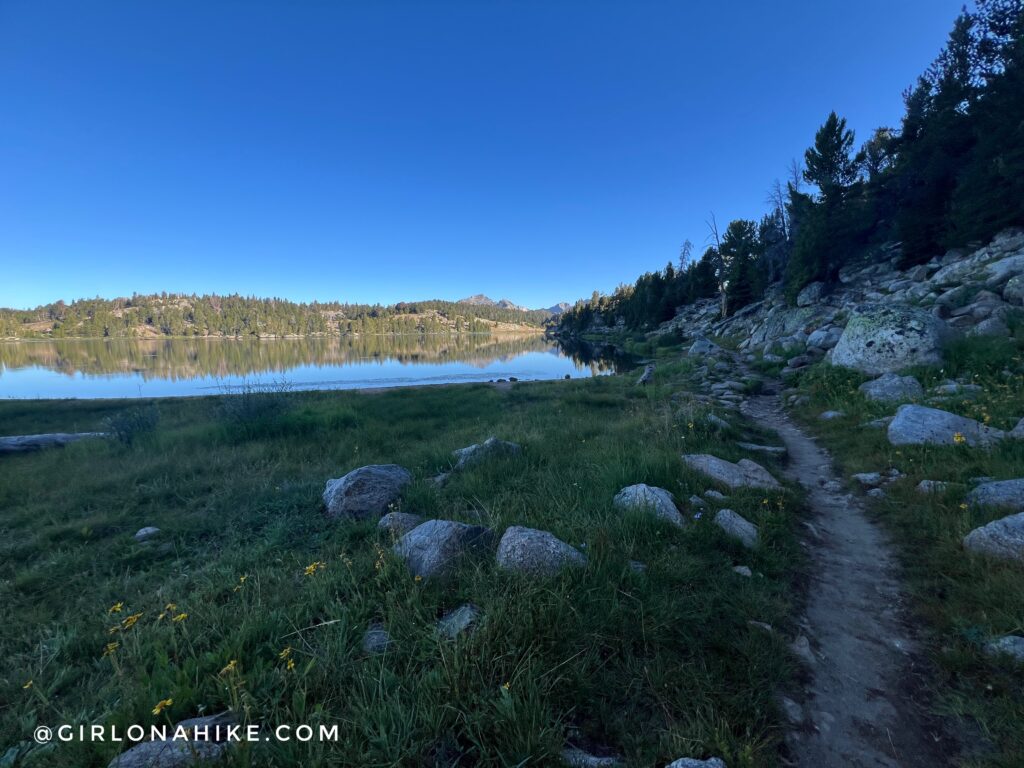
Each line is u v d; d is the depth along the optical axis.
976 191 20.64
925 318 11.59
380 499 5.73
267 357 61.81
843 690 2.76
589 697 2.49
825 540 4.86
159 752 2.04
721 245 52.97
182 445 9.62
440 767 2.05
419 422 12.57
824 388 11.90
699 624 3.14
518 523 4.71
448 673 2.41
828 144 28.66
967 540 4.04
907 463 6.21
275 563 4.38
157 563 4.62
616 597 3.28
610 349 60.62
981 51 23.30
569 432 9.62
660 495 5.11
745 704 2.52
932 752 2.33
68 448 10.06
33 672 2.89
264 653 2.85
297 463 8.38
